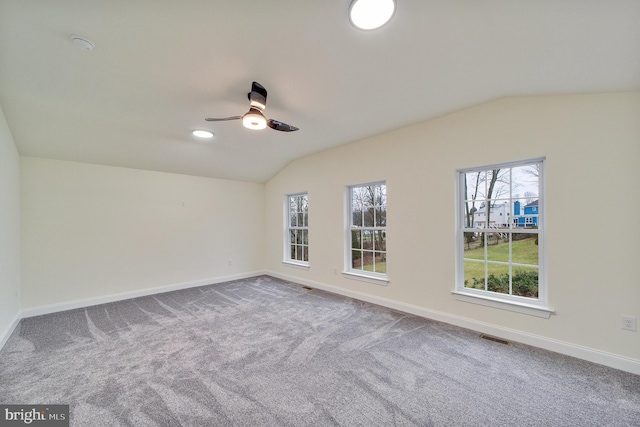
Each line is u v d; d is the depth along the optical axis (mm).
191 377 2088
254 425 1605
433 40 1714
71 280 3803
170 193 4777
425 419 1641
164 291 4629
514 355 2369
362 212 4195
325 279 4625
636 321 2098
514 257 2754
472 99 2684
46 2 1392
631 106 2131
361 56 1906
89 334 2889
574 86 2199
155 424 1610
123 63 1963
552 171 2439
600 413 1683
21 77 2129
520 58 1887
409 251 3451
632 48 1616
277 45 1776
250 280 5504
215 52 1848
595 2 1298
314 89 2408
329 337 2768
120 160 4059
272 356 2398
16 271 3236
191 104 2648
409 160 3432
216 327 3055
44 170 3641
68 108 2693
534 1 1333
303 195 5328
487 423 1607
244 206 5777
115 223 4191
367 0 1390
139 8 1437
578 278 2322
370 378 2059
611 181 2193
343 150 4258
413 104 2781
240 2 1402
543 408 1728
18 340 2750
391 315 3375
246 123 2424
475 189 3018
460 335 2777
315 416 1673
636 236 2105
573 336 2342
